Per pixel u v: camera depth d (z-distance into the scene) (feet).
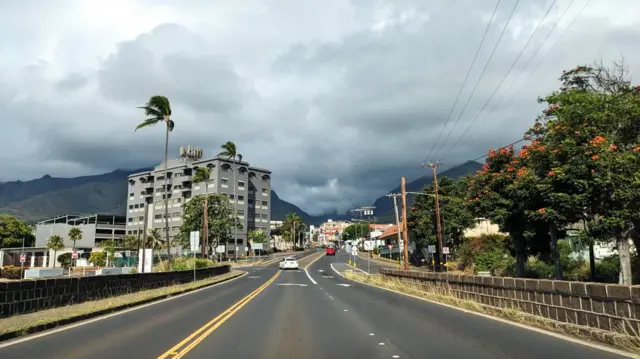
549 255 117.08
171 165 370.73
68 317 39.55
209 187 339.57
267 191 385.09
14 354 26.55
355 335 33.73
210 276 122.62
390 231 311.47
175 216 356.18
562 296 34.68
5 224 324.80
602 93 73.10
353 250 192.54
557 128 65.82
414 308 52.44
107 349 28.07
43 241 390.01
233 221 274.36
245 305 56.44
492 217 91.04
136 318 43.24
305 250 484.74
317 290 84.43
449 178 193.88
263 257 329.72
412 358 25.53
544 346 27.94
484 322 39.52
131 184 397.60
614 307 28.91
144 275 72.79
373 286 96.17
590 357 24.49
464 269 157.48
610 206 61.62
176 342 30.55
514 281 42.65
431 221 187.21
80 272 193.88
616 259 94.58
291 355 26.55
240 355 26.50
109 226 398.62
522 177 77.87
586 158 61.41
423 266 209.67
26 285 42.16
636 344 25.99
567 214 67.10
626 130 65.26
